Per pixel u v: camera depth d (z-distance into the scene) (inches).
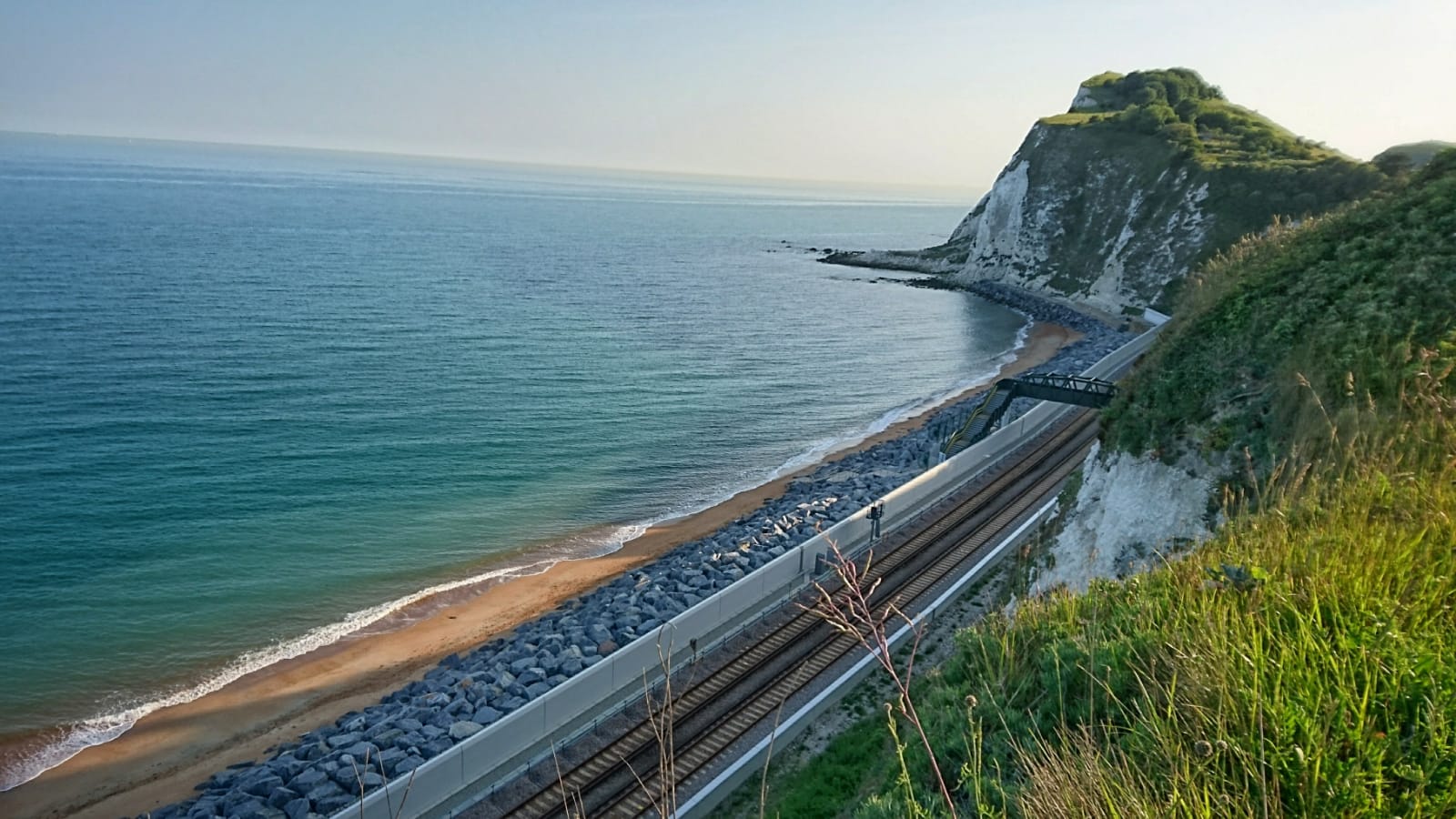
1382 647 232.7
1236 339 952.3
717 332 3198.8
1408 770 187.5
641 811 657.6
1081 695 332.8
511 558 1389.0
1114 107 5009.8
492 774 703.1
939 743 362.3
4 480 1499.8
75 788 834.2
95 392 1951.3
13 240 3796.8
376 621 1173.1
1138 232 3811.5
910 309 3944.4
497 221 7190.0
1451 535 317.1
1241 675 235.0
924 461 1696.6
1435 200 974.4
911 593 1009.5
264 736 907.4
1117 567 847.7
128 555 1299.2
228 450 1710.1
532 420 2057.1
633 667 813.9
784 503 1518.2
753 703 787.4
